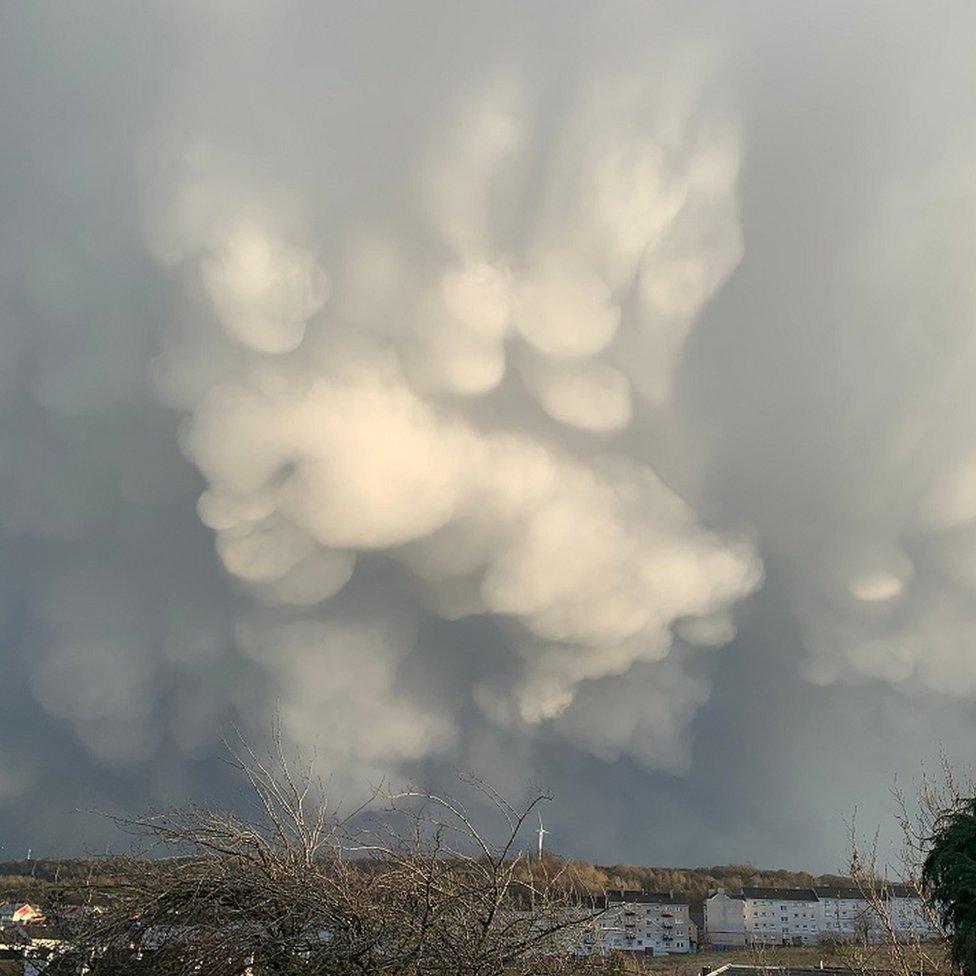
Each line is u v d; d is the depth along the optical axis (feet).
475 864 28.12
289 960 26.37
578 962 29.07
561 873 29.91
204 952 26.23
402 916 27.02
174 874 27.14
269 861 27.40
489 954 26.91
